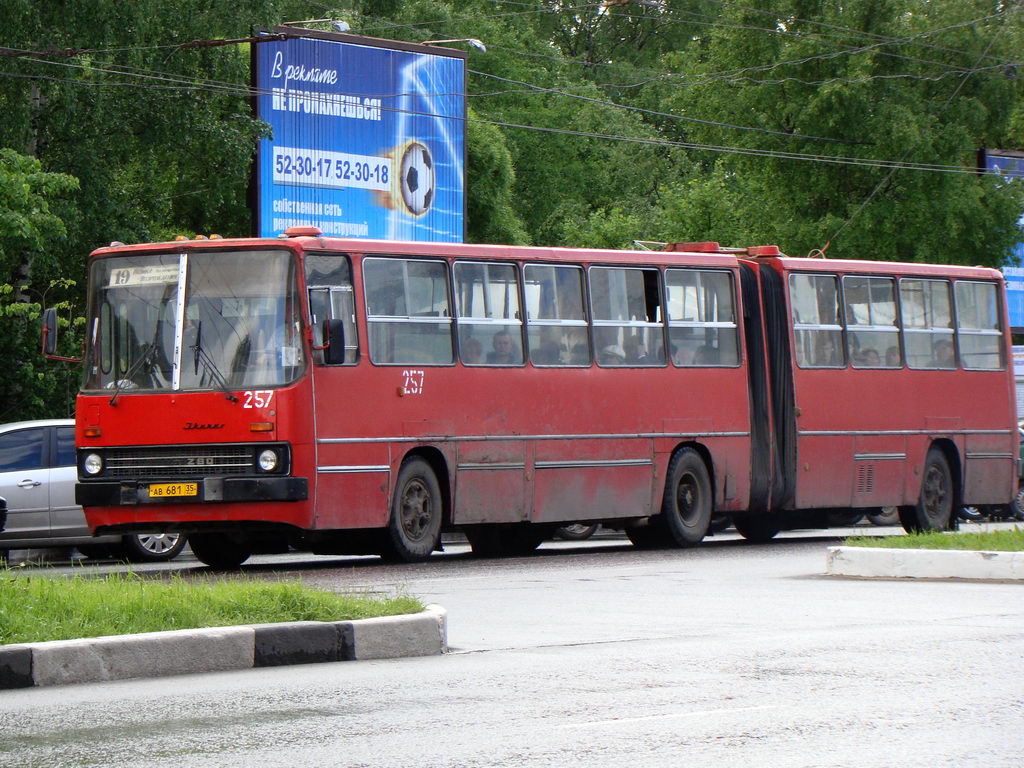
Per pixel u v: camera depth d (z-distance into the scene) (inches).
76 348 1734.7
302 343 967.0
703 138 2559.1
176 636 535.8
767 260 1279.5
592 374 1143.0
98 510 979.3
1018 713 449.7
